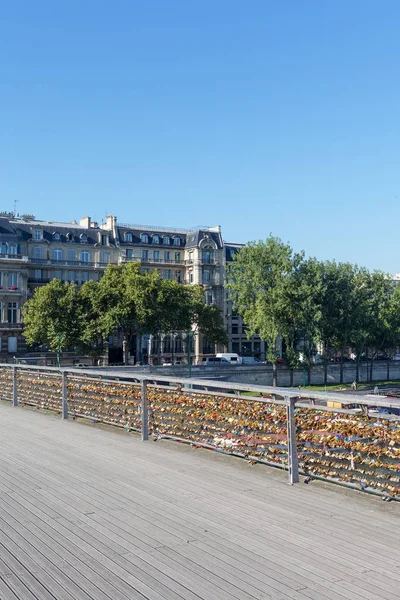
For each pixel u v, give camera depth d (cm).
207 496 913
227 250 10444
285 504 868
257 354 10544
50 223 9675
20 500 897
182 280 10281
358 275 8131
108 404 1569
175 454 1223
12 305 8581
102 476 1043
